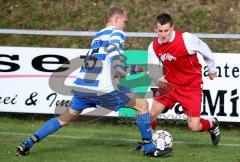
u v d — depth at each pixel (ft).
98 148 72.08
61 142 75.87
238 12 113.60
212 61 67.82
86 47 109.70
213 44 106.52
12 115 94.79
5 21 119.55
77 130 85.46
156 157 66.33
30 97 88.69
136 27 112.68
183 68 67.77
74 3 121.08
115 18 64.85
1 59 88.99
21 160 63.72
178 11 114.93
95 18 116.98
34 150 69.67
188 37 66.49
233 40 106.93
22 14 120.57
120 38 62.28
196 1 116.47
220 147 74.49
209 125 70.95
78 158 65.67
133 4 118.21
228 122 88.22
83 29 114.83
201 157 67.46
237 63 82.74
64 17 118.42
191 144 76.23
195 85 68.28
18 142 75.36
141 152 69.31
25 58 88.28
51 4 121.60
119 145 74.38
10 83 89.10
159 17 64.64
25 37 114.62
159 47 67.56
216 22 111.96
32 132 83.66
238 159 67.05
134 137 80.59
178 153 69.56
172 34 66.64
